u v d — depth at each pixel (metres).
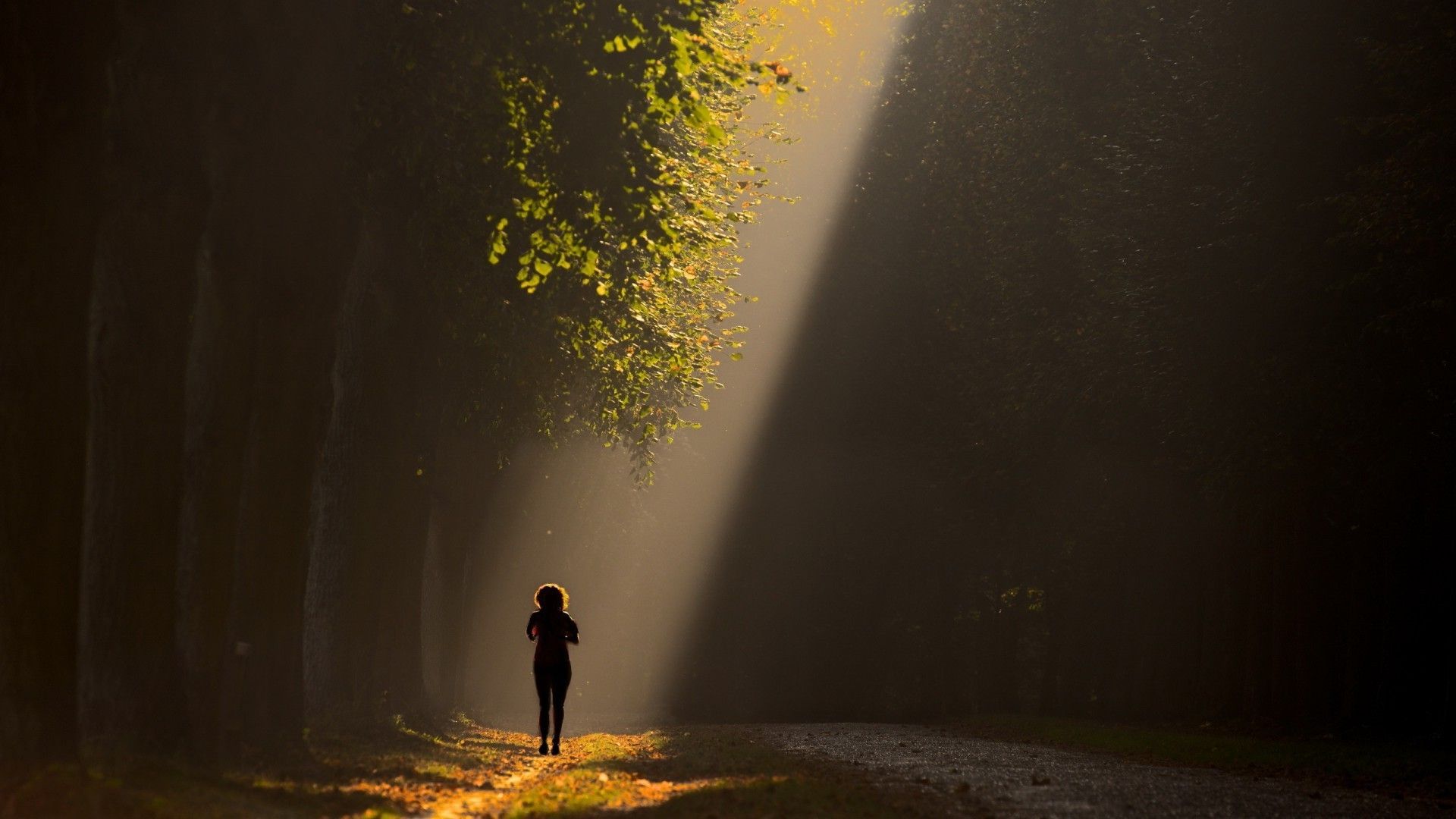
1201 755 47.22
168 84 29.61
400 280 50.41
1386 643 62.44
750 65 36.88
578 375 57.91
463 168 42.00
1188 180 61.91
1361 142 56.88
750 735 60.53
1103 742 55.38
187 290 29.94
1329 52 57.12
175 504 29.50
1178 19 64.94
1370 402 54.94
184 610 31.67
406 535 54.59
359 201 41.56
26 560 23.05
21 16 22.98
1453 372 51.62
